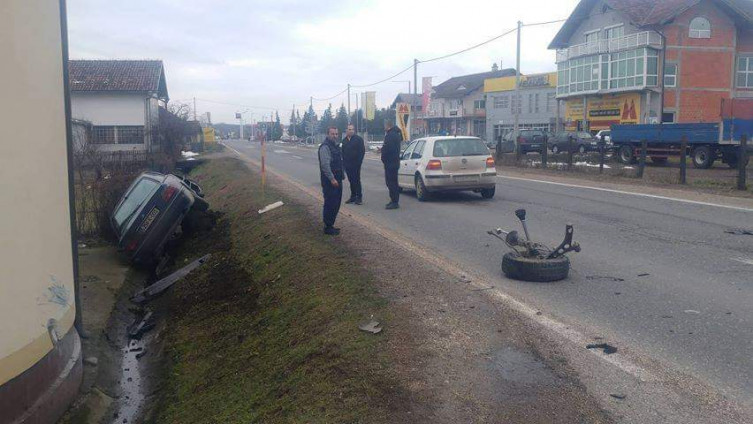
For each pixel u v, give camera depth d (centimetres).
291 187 2009
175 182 1392
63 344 649
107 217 1492
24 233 557
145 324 1053
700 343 573
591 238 1090
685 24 5034
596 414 438
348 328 631
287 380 588
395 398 477
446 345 565
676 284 779
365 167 3108
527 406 454
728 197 1612
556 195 1736
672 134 2959
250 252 1167
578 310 675
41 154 591
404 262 880
